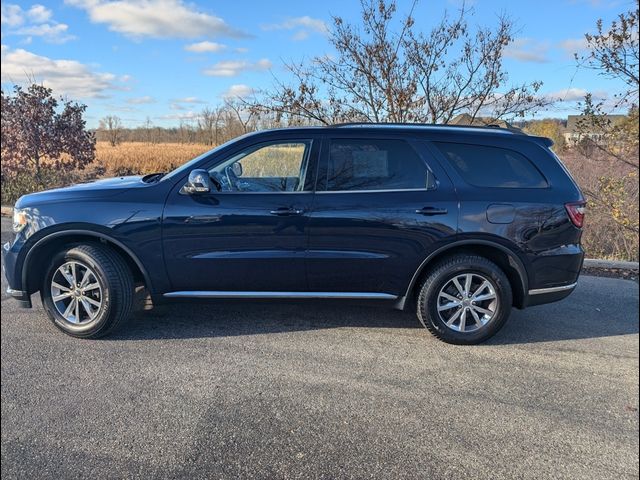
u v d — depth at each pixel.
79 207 3.76
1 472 2.43
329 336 4.12
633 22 5.71
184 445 2.64
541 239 3.87
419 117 7.75
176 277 3.87
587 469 2.53
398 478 2.42
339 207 3.79
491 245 3.86
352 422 2.88
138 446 2.63
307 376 3.42
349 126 3.97
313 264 3.86
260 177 3.92
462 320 3.96
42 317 4.41
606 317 4.75
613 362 3.75
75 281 3.90
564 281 3.98
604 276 6.19
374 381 3.37
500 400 3.17
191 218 3.76
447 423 2.89
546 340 4.16
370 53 7.43
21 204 3.90
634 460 2.61
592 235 7.21
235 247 3.82
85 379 3.32
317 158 3.87
